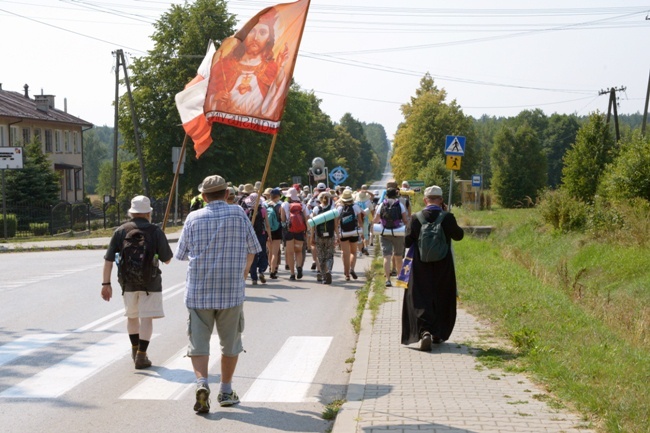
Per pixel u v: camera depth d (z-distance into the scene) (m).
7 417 6.33
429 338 8.23
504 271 15.54
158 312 8.15
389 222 14.29
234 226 6.45
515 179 84.56
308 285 15.45
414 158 83.69
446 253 8.46
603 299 15.11
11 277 16.80
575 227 27.48
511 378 7.00
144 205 8.12
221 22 52.03
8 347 9.27
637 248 21.67
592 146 36.22
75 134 66.62
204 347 6.41
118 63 43.41
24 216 33.19
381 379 7.06
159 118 51.34
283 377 7.73
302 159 68.00
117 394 7.07
